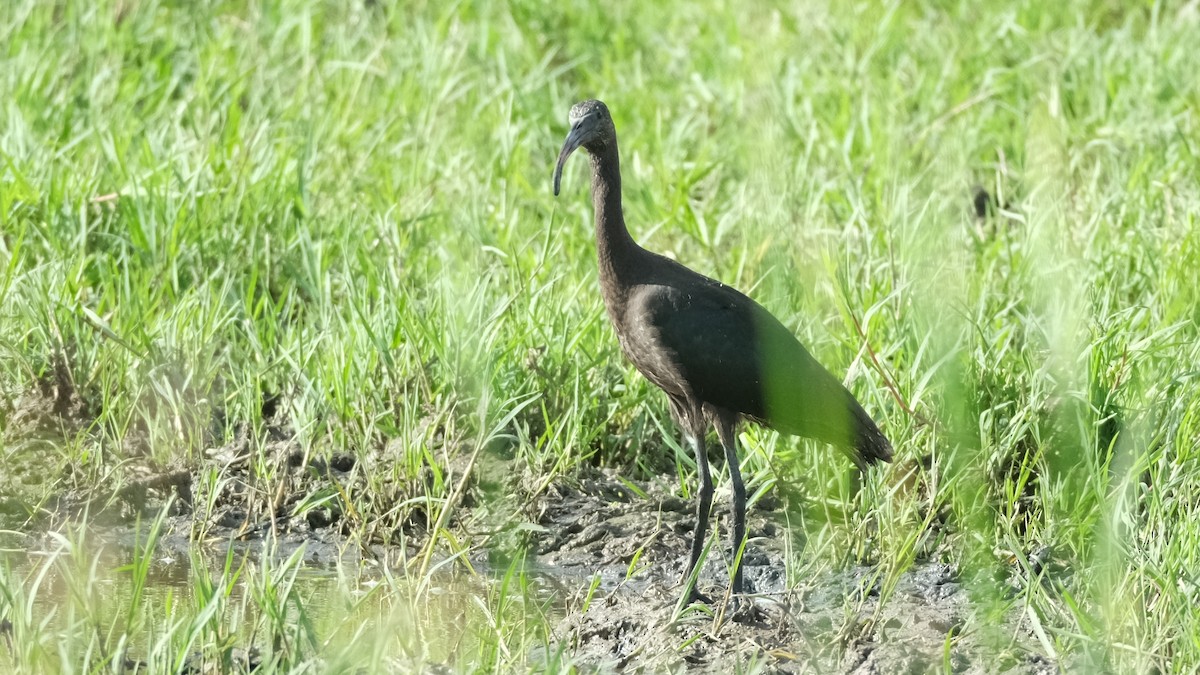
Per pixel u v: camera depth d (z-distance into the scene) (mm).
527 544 11430
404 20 22047
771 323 11094
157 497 11984
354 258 14242
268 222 15047
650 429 12766
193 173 15250
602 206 11328
